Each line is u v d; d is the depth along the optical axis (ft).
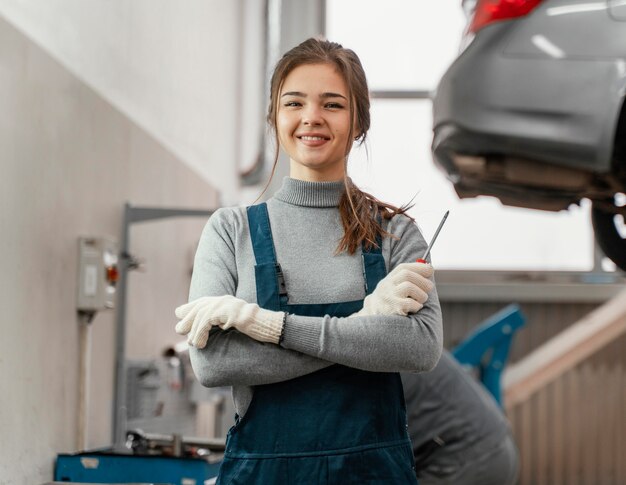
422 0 23.21
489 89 11.73
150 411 12.60
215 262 5.04
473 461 12.18
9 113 8.31
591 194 12.61
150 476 9.31
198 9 16.55
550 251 22.48
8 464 8.24
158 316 13.80
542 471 19.17
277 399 4.76
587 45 11.48
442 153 12.64
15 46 8.41
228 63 19.52
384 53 23.13
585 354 18.92
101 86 11.23
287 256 4.97
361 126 5.28
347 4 23.29
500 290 21.33
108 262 10.20
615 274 22.15
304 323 4.66
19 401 8.50
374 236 5.04
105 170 11.02
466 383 12.50
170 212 11.74
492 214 22.58
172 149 14.75
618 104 11.31
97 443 10.85
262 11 20.90
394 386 4.89
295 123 5.07
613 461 19.16
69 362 9.85
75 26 10.33
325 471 4.67
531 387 18.84
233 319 4.66
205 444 10.96
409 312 4.77
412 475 4.82
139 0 12.84
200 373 4.77
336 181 5.14
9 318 8.30
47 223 9.20
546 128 11.53
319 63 5.06
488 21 11.95
